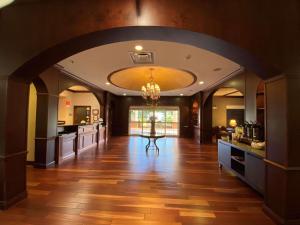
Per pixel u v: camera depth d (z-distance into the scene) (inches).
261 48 89.9
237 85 217.8
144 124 498.3
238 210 107.7
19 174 114.4
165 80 334.6
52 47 96.3
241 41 89.7
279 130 94.5
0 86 103.5
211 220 97.0
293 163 89.3
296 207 89.5
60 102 422.9
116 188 137.3
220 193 131.1
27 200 116.2
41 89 187.2
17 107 111.1
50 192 128.9
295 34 90.8
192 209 108.2
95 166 196.7
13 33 100.4
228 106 445.1
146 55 161.3
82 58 171.5
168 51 152.0
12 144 108.0
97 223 93.0
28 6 99.2
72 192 129.3
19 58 99.7
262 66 96.3
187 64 184.9
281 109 93.1
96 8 92.3
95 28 91.6
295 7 91.7
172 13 89.7
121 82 319.6
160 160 226.1
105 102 389.7
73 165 200.4
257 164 123.8
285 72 89.8
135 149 298.8
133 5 90.0
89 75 237.0
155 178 160.6
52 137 196.7
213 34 89.4
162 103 483.2
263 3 91.3
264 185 106.8
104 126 387.2
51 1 96.6
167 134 491.2
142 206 110.9
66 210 105.0
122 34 97.0
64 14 94.9
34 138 195.0
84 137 289.1
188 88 335.0
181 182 151.7
